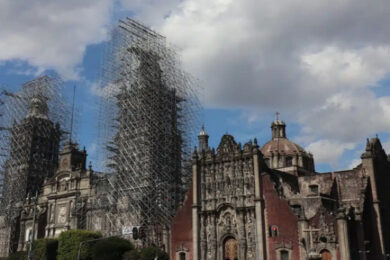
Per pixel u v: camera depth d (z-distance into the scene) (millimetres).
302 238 84500
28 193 141250
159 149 113375
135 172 110750
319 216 85125
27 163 145500
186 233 98125
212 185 97812
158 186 109688
